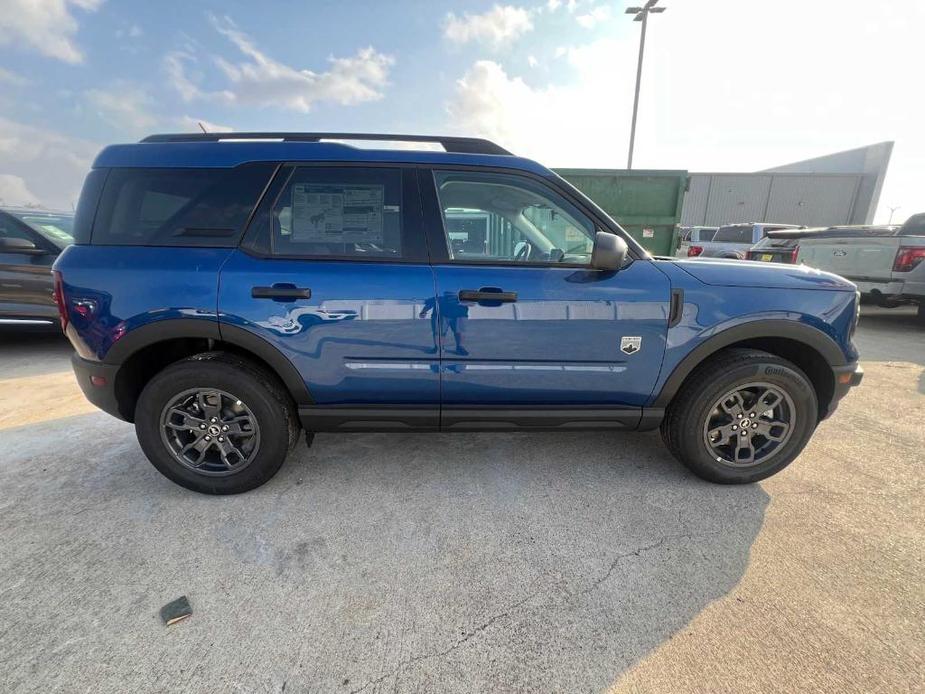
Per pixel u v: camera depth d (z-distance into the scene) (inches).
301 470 107.1
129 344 87.0
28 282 187.3
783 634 64.1
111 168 88.8
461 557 79.2
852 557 79.0
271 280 86.0
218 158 89.3
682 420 97.0
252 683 56.9
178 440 94.6
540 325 89.5
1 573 74.2
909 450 117.7
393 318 87.8
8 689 55.7
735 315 91.3
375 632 64.4
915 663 59.7
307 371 90.2
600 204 274.2
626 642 63.0
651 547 81.7
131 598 69.6
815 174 1213.7
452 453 115.4
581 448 118.3
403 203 90.7
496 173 92.7
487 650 61.8
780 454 99.3
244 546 81.3
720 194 1266.0
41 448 116.3
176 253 87.1
